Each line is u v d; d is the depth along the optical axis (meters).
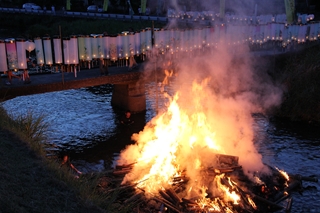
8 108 19.94
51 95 22.98
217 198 10.08
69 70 16.78
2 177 6.39
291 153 14.59
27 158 7.49
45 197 6.26
